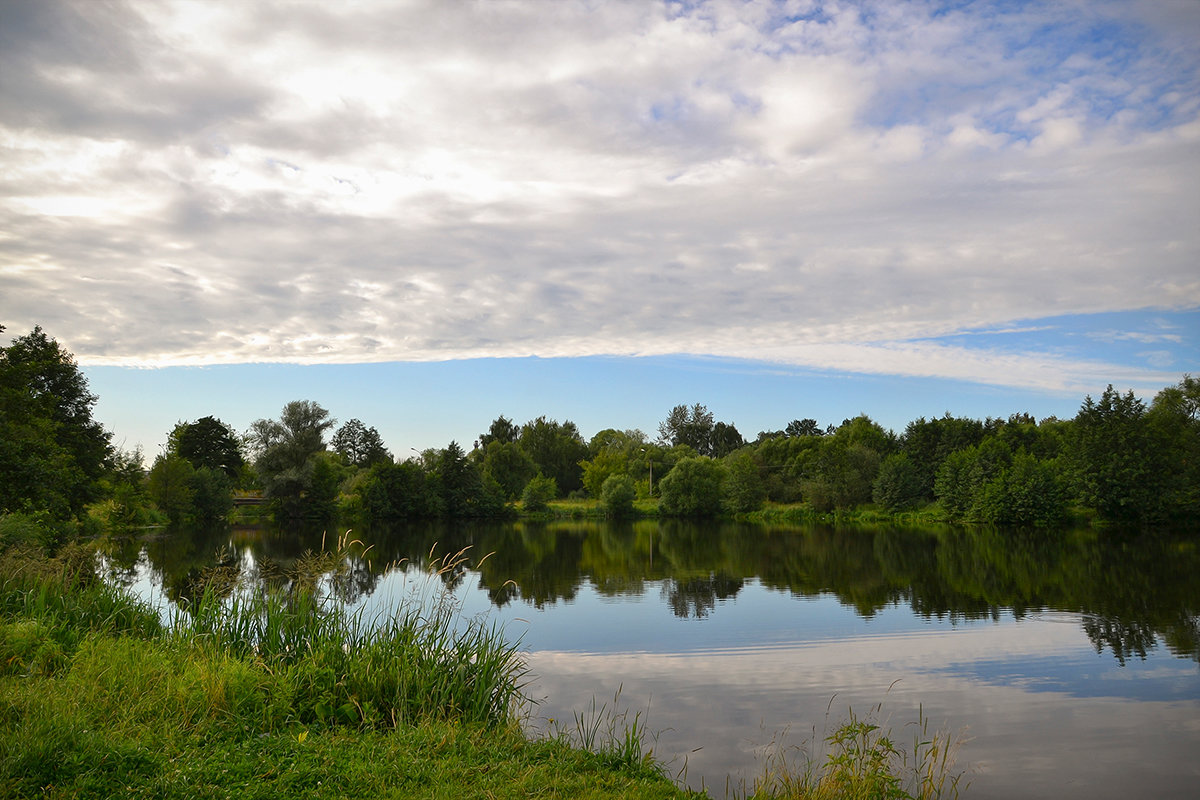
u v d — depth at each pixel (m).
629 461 107.81
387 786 6.57
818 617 22.64
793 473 88.56
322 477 73.25
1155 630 20.58
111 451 45.69
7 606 11.91
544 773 7.16
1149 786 10.05
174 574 29.83
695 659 16.91
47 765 6.05
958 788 9.95
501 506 81.81
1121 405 54.84
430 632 10.59
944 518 66.50
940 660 16.97
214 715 7.86
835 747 10.98
